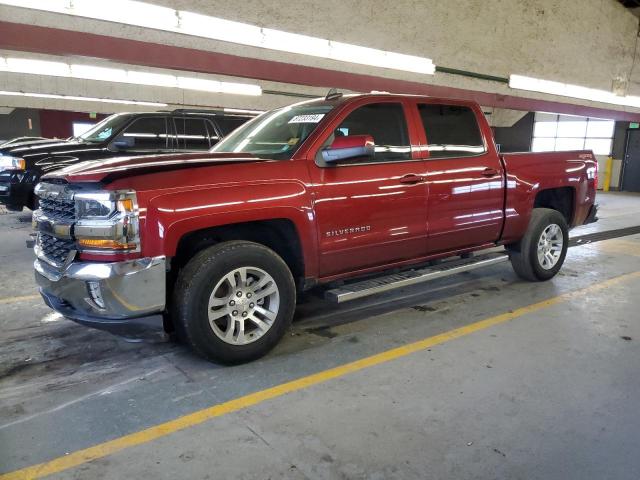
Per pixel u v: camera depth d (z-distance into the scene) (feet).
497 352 11.26
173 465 7.33
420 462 7.41
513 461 7.45
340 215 11.35
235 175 10.11
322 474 7.14
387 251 12.37
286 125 12.61
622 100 63.41
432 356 11.05
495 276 17.66
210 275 9.82
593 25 55.42
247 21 34.14
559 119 77.82
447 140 13.55
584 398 9.26
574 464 7.39
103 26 29.45
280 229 11.21
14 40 27.09
